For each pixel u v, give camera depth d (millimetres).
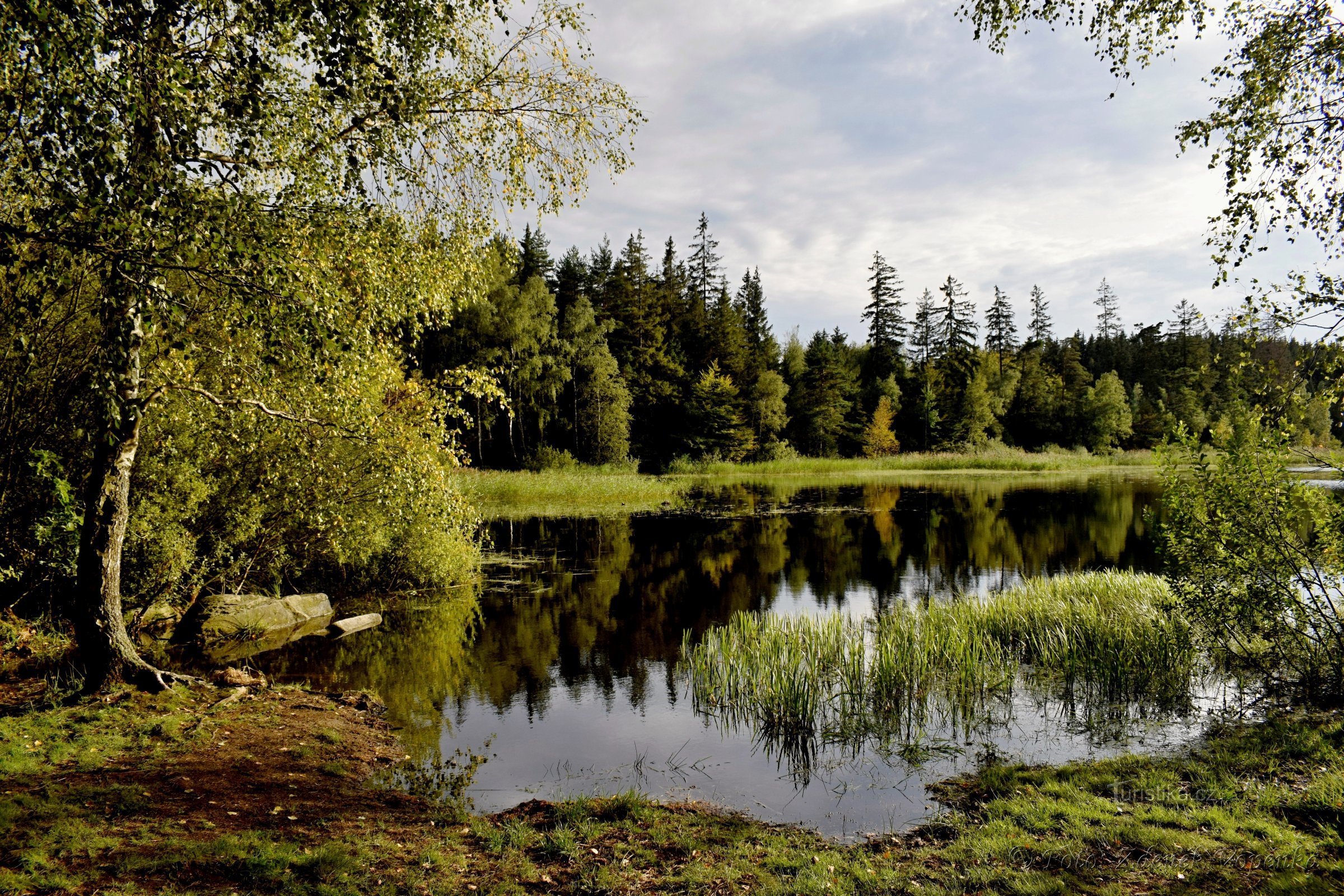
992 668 8641
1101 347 88750
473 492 26844
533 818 5160
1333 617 7512
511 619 12047
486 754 6633
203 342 7426
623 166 8797
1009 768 6066
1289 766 5488
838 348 75875
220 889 3855
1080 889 3875
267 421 9070
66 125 3859
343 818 5012
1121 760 5992
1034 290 83750
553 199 8781
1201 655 8680
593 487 32750
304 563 13250
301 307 4711
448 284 8594
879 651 8461
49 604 8875
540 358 43500
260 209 4777
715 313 66000
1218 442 7590
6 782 4910
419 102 6215
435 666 9484
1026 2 7652
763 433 59531
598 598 13625
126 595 9320
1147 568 15719
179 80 4098
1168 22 7180
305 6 4406
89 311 7520
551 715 7723
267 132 4676
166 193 4277
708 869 4355
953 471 52250
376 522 11523
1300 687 7551
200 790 5160
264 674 8938
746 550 19094
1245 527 7367
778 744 6906
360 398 8289
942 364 68938
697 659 9273
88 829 4352
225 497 10133
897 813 5371
